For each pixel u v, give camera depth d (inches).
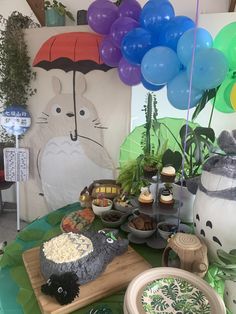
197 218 34.5
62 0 83.8
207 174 33.1
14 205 112.0
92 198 55.3
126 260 38.1
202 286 29.2
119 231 46.7
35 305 31.6
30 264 36.8
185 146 45.9
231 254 28.9
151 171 46.4
